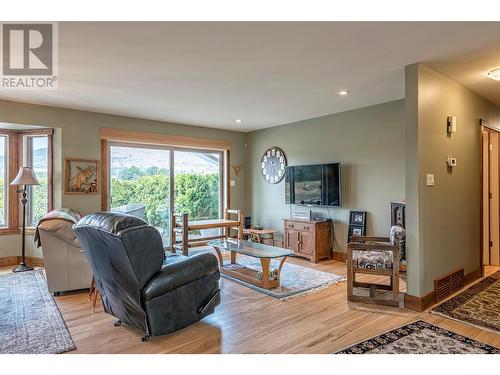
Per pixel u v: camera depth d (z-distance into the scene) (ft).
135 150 18.17
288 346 7.82
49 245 11.39
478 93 13.30
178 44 8.46
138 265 7.58
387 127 14.89
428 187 10.46
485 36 8.12
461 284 12.25
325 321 9.30
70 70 10.35
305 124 18.66
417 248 10.02
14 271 14.73
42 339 8.21
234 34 7.91
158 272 8.07
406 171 10.27
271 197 20.93
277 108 15.87
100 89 12.45
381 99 14.34
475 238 13.34
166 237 19.36
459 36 8.11
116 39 8.12
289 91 12.97
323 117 17.70
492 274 14.17
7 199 16.30
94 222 7.85
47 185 15.94
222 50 8.88
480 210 13.60
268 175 21.09
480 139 13.57
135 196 18.12
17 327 8.94
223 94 13.32
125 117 17.35
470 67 10.37
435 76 10.73
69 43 8.35
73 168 15.72
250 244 14.17
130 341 8.14
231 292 11.94
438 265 10.94
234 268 14.56
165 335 8.45
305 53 9.14
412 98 10.08
